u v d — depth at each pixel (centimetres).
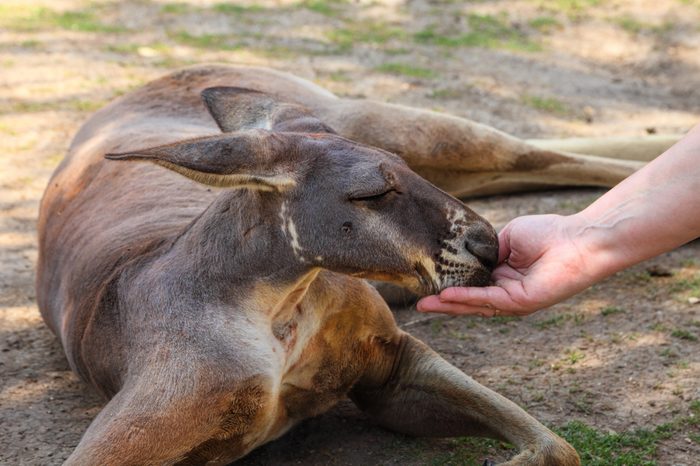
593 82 1019
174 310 411
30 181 786
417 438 464
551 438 411
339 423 481
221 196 429
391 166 395
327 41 1151
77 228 518
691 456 434
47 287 534
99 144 579
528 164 636
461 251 397
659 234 396
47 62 1070
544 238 420
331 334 446
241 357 399
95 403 503
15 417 490
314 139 404
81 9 1280
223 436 405
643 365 510
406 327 568
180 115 622
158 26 1212
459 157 624
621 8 1206
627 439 446
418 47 1124
